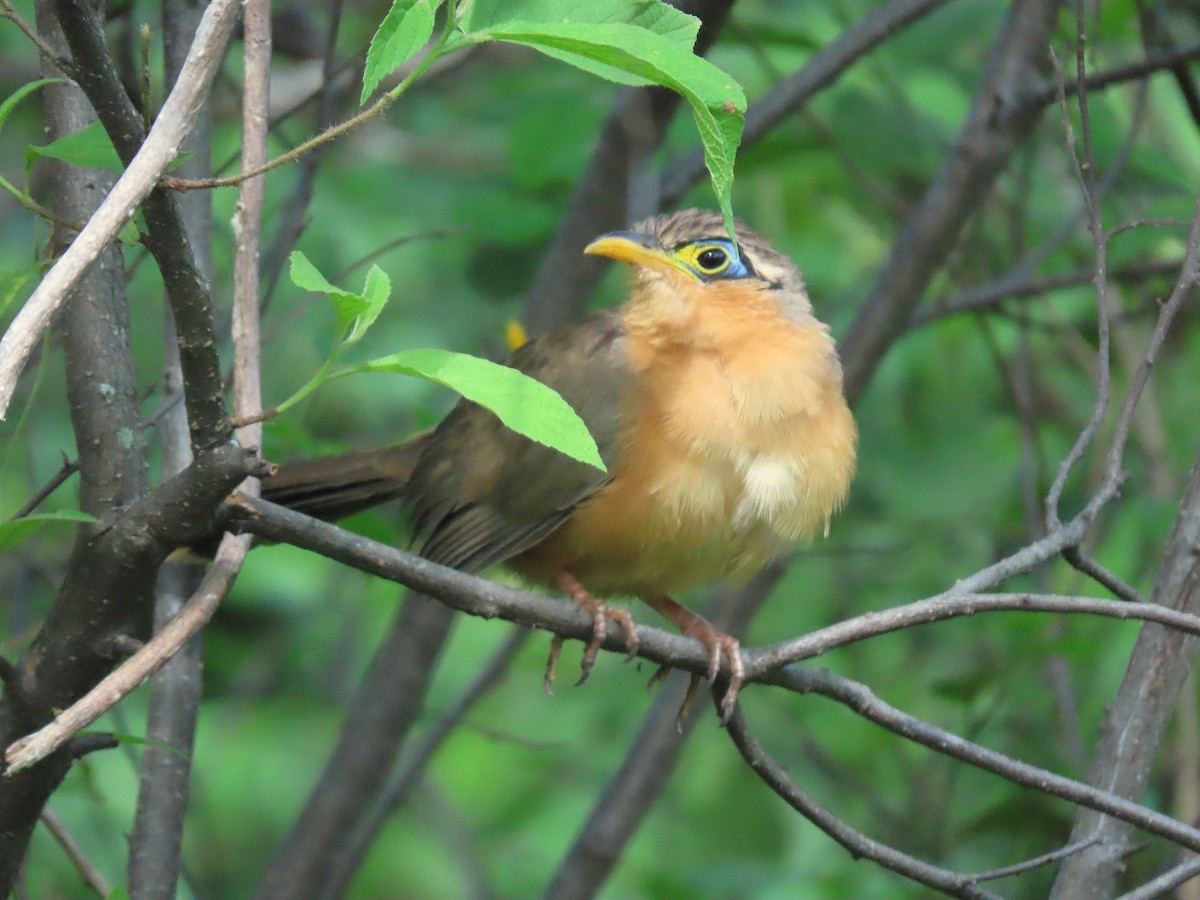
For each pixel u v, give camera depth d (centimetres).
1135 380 747
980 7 1264
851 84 1251
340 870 1052
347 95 1026
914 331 1380
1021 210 1204
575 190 1098
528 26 433
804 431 843
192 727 753
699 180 1127
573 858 1052
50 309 420
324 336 1284
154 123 438
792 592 1398
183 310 467
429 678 1063
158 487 524
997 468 1383
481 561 856
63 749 556
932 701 1286
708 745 1421
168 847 728
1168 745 1087
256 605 1389
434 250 1360
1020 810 1109
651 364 841
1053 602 645
